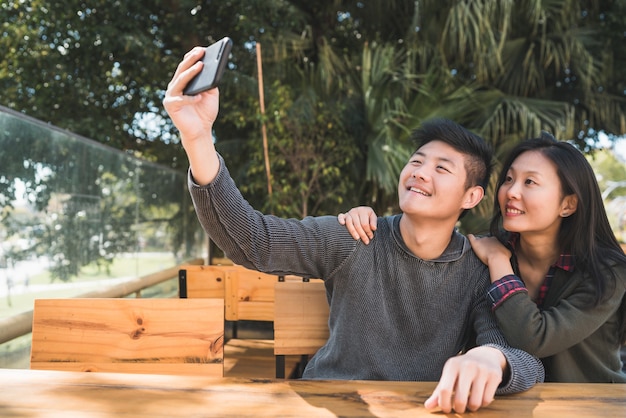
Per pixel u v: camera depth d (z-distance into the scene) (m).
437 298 1.12
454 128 1.09
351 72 5.00
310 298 1.30
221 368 1.05
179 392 0.77
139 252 3.30
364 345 1.11
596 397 0.76
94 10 4.74
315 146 4.68
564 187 1.12
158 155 5.24
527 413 0.69
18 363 1.79
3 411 0.69
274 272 1.10
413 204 1.06
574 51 4.98
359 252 1.13
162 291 3.62
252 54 4.96
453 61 5.14
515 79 5.12
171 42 5.34
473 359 0.75
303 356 1.55
